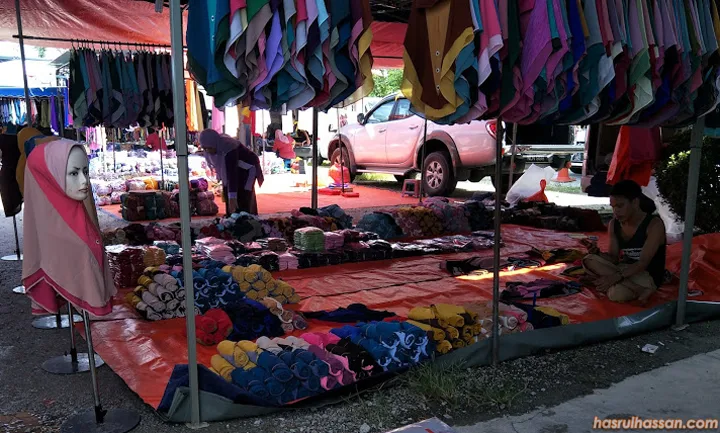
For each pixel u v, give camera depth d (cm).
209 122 1097
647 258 430
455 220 763
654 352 363
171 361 328
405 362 317
